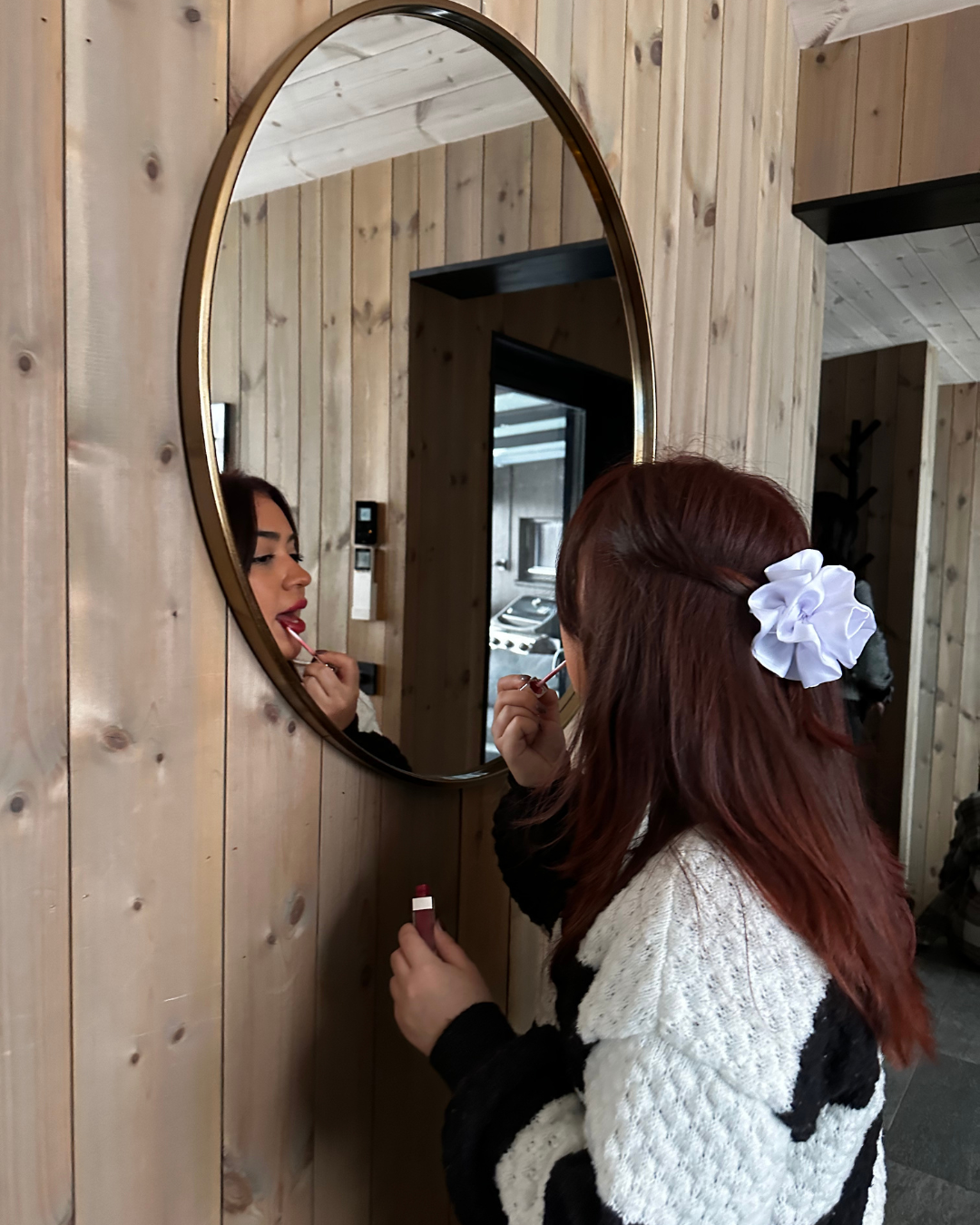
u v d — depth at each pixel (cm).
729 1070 57
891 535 356
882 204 191
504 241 110
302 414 85
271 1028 92
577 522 78
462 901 122
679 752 67
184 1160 84
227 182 75
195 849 81
